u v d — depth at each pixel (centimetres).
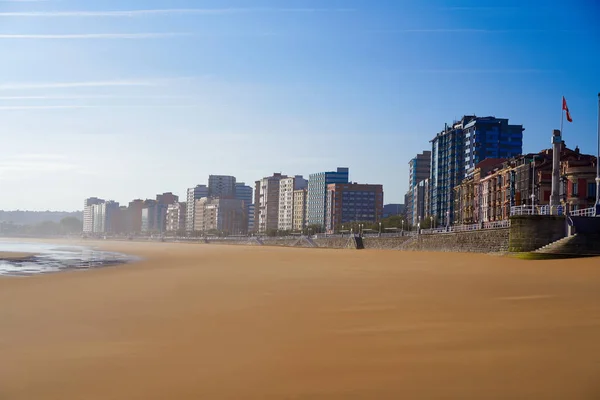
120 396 1220
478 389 1207
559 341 1647
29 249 17212
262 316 2273
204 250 16012
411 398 1165
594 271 4506
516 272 4656
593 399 1127
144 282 4047
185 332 1936
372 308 2459
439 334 1814
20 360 1542
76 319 2241
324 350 1620
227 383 1300
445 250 10850
